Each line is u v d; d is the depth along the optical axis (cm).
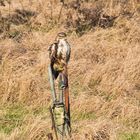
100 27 2031
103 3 2300
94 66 1605
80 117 1301
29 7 2334
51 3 2355
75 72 1564
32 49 1780
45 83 1492
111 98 1411
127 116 1289
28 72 1508
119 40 1900
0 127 1259
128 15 2141
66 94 1020
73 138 1091
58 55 1012
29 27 2084
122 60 1641
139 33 1917
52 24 2122
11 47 1712
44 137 1148
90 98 1377
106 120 1226
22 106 1384
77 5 2272
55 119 1030
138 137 1202
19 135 1157
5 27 2019
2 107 1378
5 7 2305
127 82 1462
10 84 1432
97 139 1140
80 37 1906
